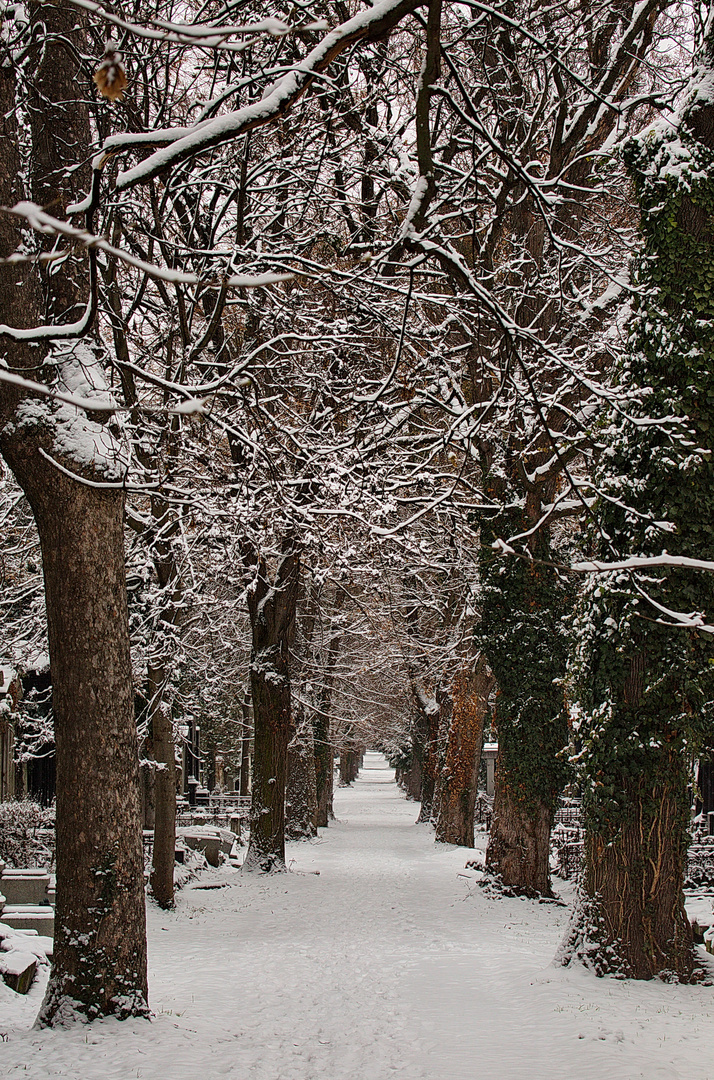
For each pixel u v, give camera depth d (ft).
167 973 39.27
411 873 75.66
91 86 30.45
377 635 98.68
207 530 44.16
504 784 60.70
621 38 48.67
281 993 36.11
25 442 27.73
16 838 67.62
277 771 75.00
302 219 41.88
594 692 36.76
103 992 27.86
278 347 44.73
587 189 32.01
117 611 29.01
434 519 60.95
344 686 118.32
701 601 34.47
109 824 28.27
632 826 35.73
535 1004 32.37
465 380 61.72
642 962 35.14
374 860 87.76
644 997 32.63
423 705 119.14
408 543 45.83
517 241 54.44
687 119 36.29
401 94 41.81
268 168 36.37
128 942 28.37
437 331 41.60
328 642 107.14
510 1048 27.84
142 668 55.06
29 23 28.02
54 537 28.43
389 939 48.65
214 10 29.09
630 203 48.98
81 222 16.33
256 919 55.36
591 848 36.91
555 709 58.90
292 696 98.73
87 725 28.25
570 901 60.49
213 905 60.18
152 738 56.75
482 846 99.40
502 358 45.75
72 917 28.09
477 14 39.78
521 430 51.19
